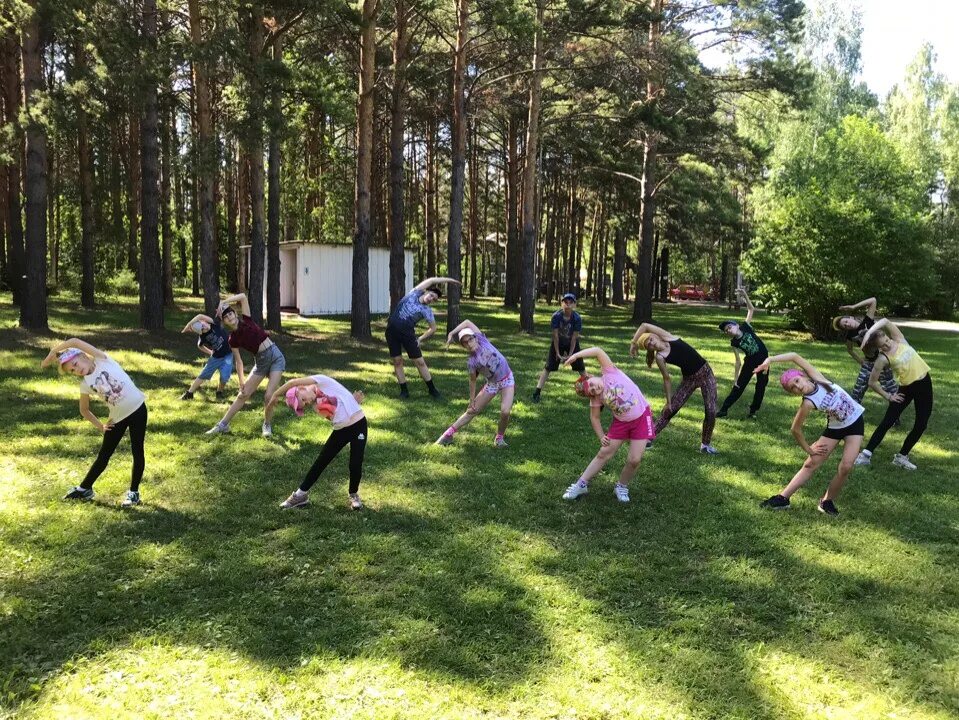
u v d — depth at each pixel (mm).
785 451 7340
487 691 3088
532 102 18984
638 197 29281
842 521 5297
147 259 14828
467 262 43750
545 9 17422
